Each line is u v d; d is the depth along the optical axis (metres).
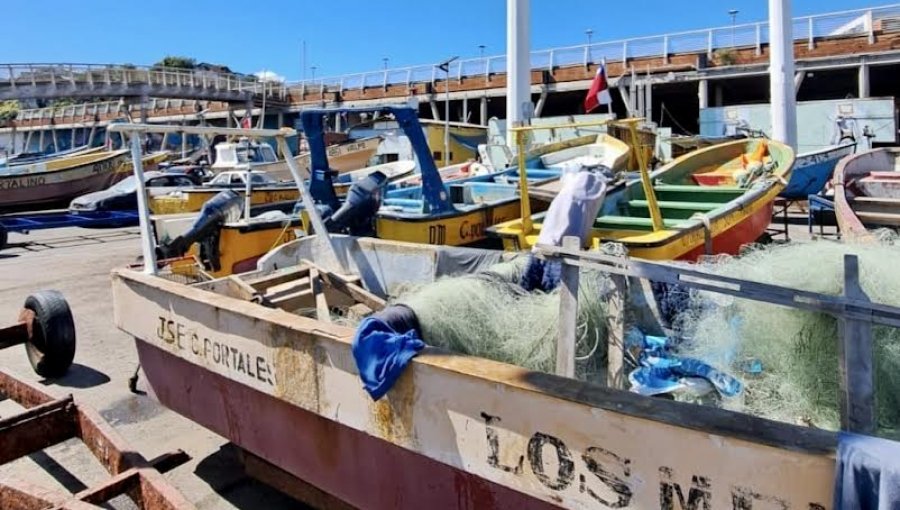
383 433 2.16
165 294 3.15
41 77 29.73
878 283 2.20
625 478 1.63
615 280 2.28
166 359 3.30
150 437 3.92
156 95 33.12
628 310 2.80
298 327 2.43
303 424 2.56
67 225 13.57
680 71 23.53
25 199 18.75
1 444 2.62
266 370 2.58
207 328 2.88
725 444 1.48
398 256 4.02
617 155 8.75
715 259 3.22
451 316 2.58
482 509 2.04
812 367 2.14
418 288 3.21
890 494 1.26
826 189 10.54
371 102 32.94
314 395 2.38
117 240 13.38
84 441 2.76
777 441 1.43
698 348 2.48
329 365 2.31
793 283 2.28
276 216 7.46
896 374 1.97
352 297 3.88
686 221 5.73
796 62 21.81
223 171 17.44
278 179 16.66
